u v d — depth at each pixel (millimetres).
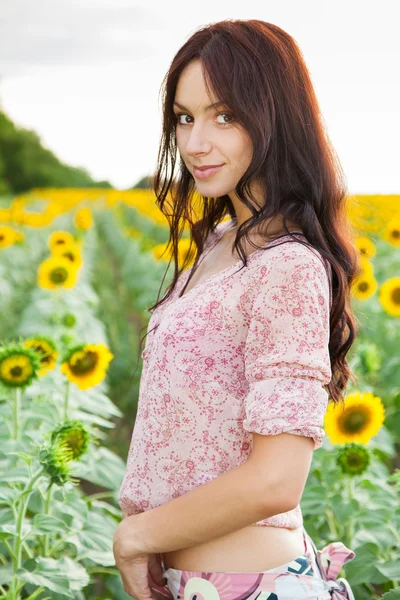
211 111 1573
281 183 1568
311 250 1480
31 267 12055
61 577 2449
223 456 1534
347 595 1631
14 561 2562
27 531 2705
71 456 2645
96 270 13398
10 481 2658
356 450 3078
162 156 1848
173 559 1620
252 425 1406
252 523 1463
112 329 8227
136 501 1638
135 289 10742
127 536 1550
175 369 1544
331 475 3244
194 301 1568
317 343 1435
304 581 1532
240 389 1530
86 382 3547
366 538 2902
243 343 1527
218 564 1539
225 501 1418
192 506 1454
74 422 2666
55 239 8188
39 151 67812
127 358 7383
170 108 1689
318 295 1443
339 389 1810
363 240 5520
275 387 1416
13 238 9758
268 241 1548
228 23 1602
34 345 3771
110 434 5863
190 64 1594
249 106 1531
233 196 1750
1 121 67125
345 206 1671
